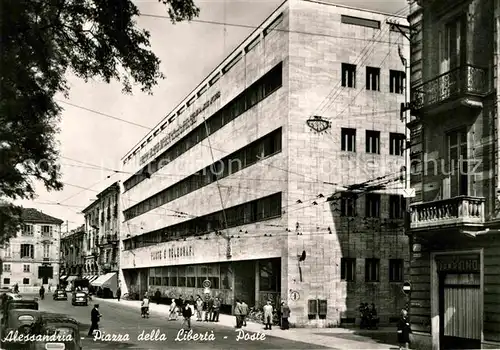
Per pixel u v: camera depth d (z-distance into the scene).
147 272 74.25
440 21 23.33
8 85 15.57
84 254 110.88
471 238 20.94
